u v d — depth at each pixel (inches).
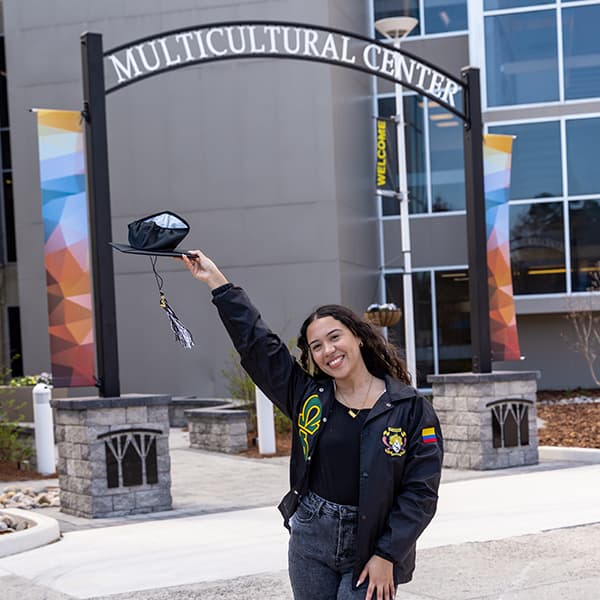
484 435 484.1
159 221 154.3
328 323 145.6
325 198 792.9
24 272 837.2
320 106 794.2
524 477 451.5
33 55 841.5
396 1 910.4
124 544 329.4
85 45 409.1
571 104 840.3
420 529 138.8
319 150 794.8
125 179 831.7
